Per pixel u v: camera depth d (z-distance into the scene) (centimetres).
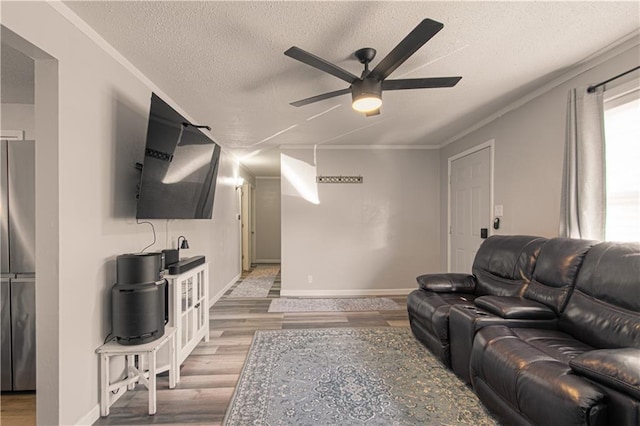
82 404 169
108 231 194
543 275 217
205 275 293
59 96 156
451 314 226
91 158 179
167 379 226
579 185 219
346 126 374
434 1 158
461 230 416
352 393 204
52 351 153
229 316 372
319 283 475
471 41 196
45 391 153
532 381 137
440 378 222
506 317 196
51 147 154
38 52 148
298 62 218
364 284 478
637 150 198
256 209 850
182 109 310
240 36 187
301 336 305
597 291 177
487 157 354
